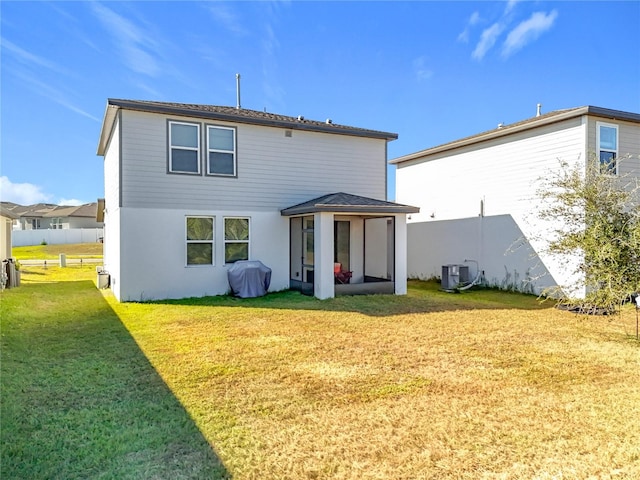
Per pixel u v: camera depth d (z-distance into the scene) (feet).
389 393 14.88
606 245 21.31
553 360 18.78
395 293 39.93
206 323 26.63
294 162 42.06
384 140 46.50
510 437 11.59
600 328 25.41
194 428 12.19
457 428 12.13
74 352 20.12
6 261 45.42
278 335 23.49
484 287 44.34
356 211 36.88
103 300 36.11
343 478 9.70
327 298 36.47
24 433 11.89
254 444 11.25
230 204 39.11
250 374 16.92
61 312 30.50
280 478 9.70
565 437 11.59
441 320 27.71
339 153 44.24
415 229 55.31
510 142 41.93
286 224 41.75
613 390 15.07
